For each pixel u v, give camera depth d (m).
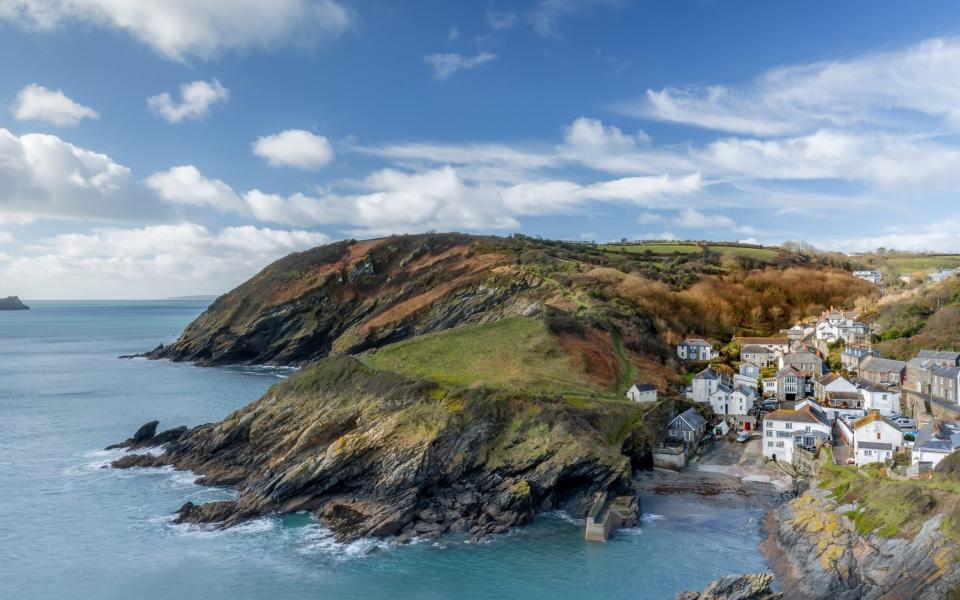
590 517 70.50
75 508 79.06
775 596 51.84
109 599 58.53
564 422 84.31
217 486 87.31
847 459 80.12
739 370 134.50
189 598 58.59
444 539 70.38
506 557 65.75
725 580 53.16
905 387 105.94
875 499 61.72
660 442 96.69
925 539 53.50
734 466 92.81
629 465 81.75
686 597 54.22
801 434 92.12
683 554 65.38
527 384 98.31
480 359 110.19
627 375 116.94
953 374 91.56
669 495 81.75
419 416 85.75
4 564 64.81
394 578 61.78
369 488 79.19
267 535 71.62
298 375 109.00
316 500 79.69
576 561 64.44
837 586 54.44
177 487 86.75
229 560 65.69
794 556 61.38
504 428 85.38
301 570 63.59
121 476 91.06
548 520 75.44
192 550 67.94
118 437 112.44
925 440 70.38
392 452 80.81
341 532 71.94
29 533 71.94
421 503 77.38
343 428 89.69
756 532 70.38
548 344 116.44
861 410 100.44
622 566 63.16
